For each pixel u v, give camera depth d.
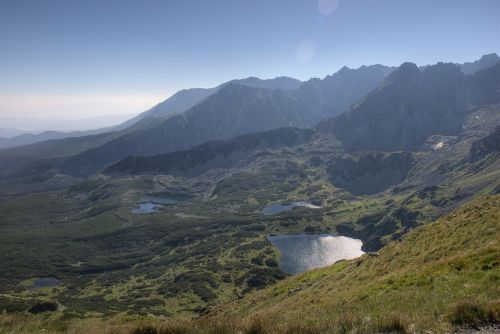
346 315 19.53
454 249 33.50
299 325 18.30
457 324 16.05
